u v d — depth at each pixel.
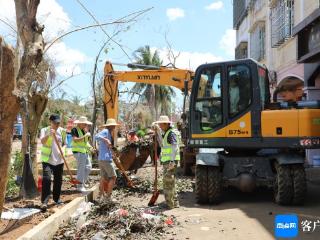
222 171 7.21
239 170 7.12
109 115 9.80
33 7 5.17
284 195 6.64
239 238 4.85
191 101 7.51
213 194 6.83
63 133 6.17
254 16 18.30
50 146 5.89
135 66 9.77
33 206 5.76
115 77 9.77
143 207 6.63
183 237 4.89
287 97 13.45
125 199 7.41
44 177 5.70
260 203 7.00
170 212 6.32
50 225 4.68
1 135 4.18
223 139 7.21
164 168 6.56
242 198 7.50
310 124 6.75
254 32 17.67
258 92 7.07
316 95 10.86
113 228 4.96
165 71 9.50
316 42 9.20
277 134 6.91
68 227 5.05
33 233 4.19
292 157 6.71
